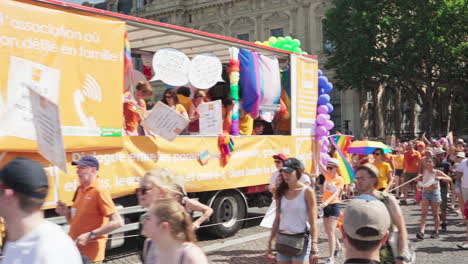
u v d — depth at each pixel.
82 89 6.23
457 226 10.47
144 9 50.06
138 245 8.40
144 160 7.14
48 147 3.97
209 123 8.56
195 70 8.23
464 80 36.22
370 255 2.74
